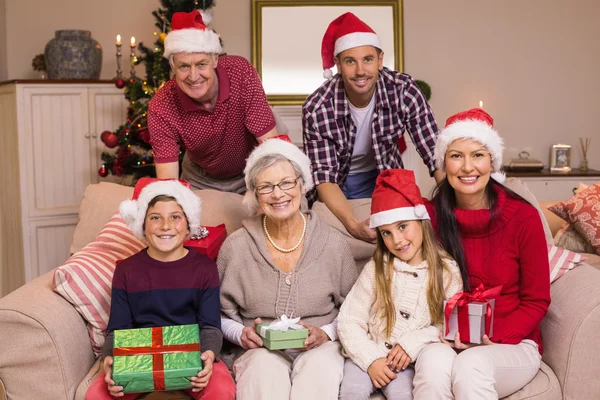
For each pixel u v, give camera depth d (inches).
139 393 83.1
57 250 179.9
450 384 80.5
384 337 88.7
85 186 180.7
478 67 210.1
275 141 91.8
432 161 110.8
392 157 116.9
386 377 84.2
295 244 93.6
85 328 91.1
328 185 109.1
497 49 209.9
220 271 94.9
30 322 83.7
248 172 91.7
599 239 132.6
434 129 111.0
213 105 107.3
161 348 80.3
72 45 182.2
